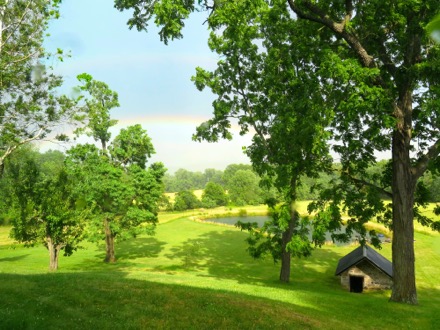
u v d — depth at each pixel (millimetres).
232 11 19031
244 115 32375
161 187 51500
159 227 86438
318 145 21375
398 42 21109
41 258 50531
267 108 31266
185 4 19031
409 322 17969
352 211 26406
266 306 16344
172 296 15422
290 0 21359
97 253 57812
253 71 31672
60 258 52812
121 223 49031
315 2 21219
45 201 31562
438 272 42000
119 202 45031
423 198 26219
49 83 26422
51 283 15680
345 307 20156
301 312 16797
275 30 29062
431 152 22266
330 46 24172
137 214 47344
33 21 25344
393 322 17828
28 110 26000
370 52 23172
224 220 103938
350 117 18125
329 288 35812
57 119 26844
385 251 54219
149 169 50750
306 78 27281
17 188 31594
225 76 31859
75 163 44031
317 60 25375
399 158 22453
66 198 33344
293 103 26531
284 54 28500
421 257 48438
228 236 73062
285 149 28891
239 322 13266
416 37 20812
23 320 10930
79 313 12297
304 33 24172
